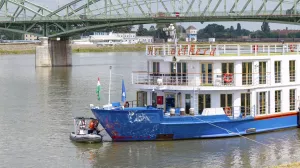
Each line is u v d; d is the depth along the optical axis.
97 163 34.44
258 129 41.03
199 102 39.50
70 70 127.56
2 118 52.53
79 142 39.72
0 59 184.38
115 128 38.41
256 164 33.62
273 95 41.84
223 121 38.84
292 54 43.19
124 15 153.25
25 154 37.22
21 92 77.06
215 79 39.31
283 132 41.69
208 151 36.41
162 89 39.59
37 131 45.19
